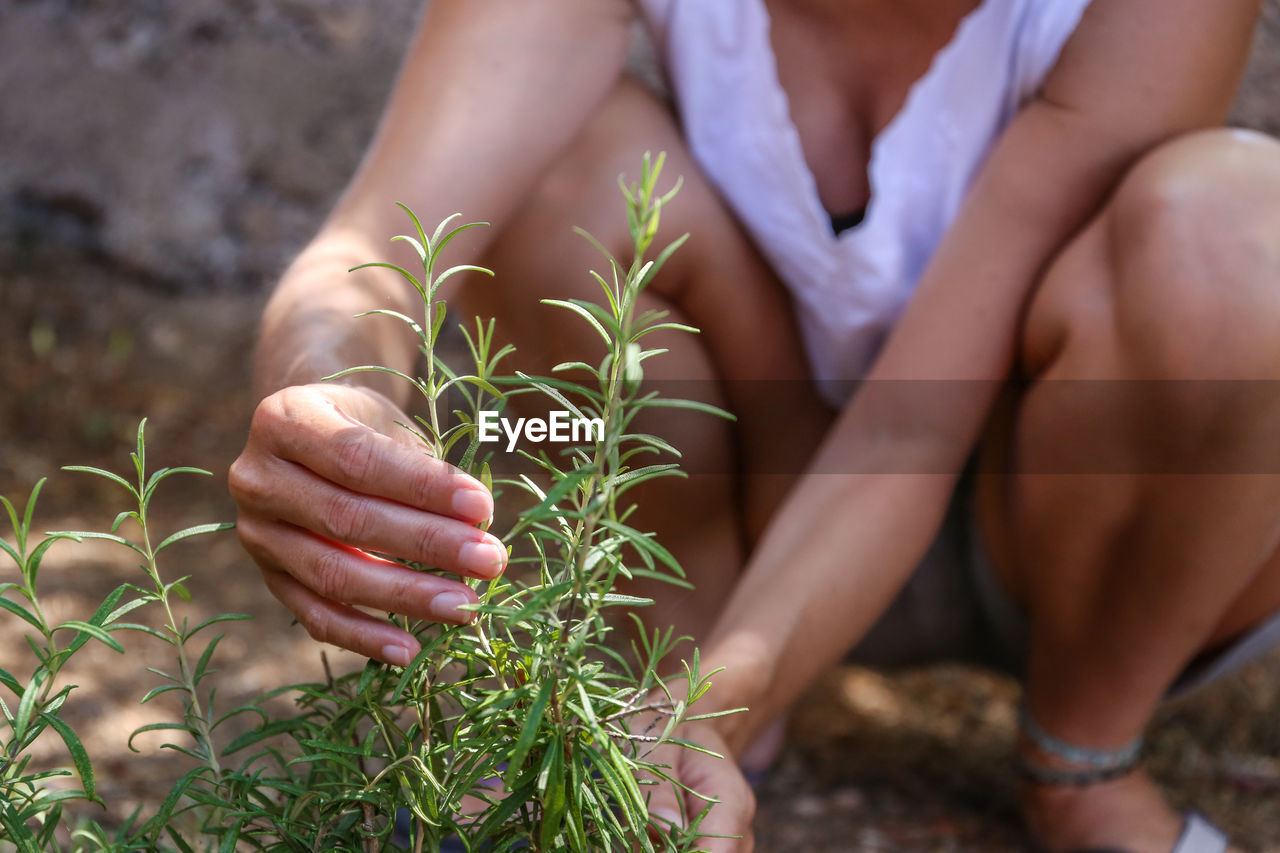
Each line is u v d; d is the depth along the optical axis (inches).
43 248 107.3
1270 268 47.3
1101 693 51.6
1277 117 84.7
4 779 37.5
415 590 37.7
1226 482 47.9
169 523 78.0
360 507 38.2
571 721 36.7
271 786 37.7
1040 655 52.6
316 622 38.6
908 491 49.3
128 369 97.7
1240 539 48.4
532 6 51.8
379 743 43.1
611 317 35.6
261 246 106.3
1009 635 56.6
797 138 54.2
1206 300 47.4
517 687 37.1
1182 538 48.8
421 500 38.1
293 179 107.5
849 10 54.7
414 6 113.3
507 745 36.4
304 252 47.1
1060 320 49.8
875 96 55.6
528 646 37.6
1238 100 85.3
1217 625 51.9
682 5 55.4
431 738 37.9
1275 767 58.5
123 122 109.5
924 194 54.3
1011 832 54.9
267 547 39.3
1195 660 53.6
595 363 53.1
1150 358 48.0
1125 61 50.9
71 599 67.7
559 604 37.5
